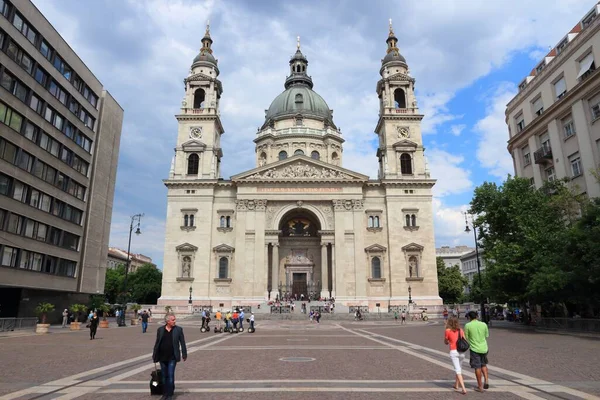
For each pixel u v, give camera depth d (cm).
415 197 7206
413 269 6962
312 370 1560
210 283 6819
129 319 6216
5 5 4319
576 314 4225
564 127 4550
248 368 1611
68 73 5559
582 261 3259
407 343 2652
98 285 6369
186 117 7556
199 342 2752
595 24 4059
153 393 1114
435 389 1222
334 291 6788
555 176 4619
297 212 7544
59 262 5375
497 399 1098
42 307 3703
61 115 5391
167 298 6738
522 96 5372
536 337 2991
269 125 9275
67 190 5556
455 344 1217
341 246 6944
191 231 7000
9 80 4406
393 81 7850
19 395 1141
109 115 6794
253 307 6562
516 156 5512
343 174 7269
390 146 7531
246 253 6856
